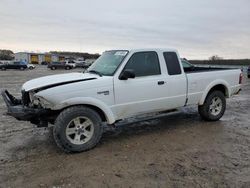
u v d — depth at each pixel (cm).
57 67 4350
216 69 645
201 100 593
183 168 373
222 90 653
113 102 461
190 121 634
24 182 335
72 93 418
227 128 576
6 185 328
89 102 434
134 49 495
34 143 479
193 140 494
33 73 3033
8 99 464
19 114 415
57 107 412
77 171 364
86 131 443
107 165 384
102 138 507
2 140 495
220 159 405
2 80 1973
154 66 513
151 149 448
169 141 489
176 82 537
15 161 398
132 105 484
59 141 417
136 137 512
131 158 409
